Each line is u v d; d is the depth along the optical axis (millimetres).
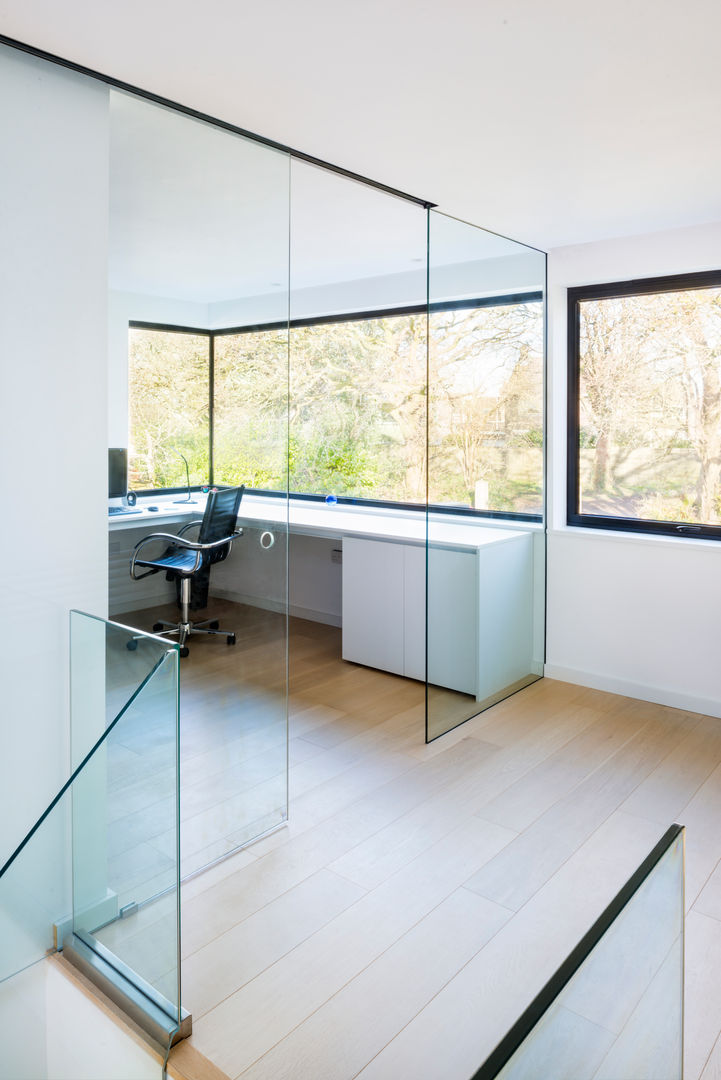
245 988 2014
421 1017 1922
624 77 2121
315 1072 1758
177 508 2482
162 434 2424
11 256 2010
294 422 5633
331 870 2547
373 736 3621
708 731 3670
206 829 2590
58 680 2199
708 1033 1883
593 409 4285
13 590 2086
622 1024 1240
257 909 2338
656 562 3998
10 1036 1733
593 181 3045
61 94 2064
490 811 2918
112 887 1842
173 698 1710
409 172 2932
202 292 2492
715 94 2232
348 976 2061
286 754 2883
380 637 4535
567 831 2771
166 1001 1782
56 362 2131
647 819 2852
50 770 2193
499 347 3902
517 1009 1944
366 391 5246
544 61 2023
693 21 1820
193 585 2568
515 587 4137
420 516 5055
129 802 1761
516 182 3055
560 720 3814
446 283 3488
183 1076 1743
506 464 4012
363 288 5047
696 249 3736
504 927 2252
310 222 3682
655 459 4094
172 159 2357
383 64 2043
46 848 1852
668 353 4000
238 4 1735
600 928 1155
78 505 2217
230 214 2549
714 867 2555
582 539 4246
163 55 1996
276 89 2201
